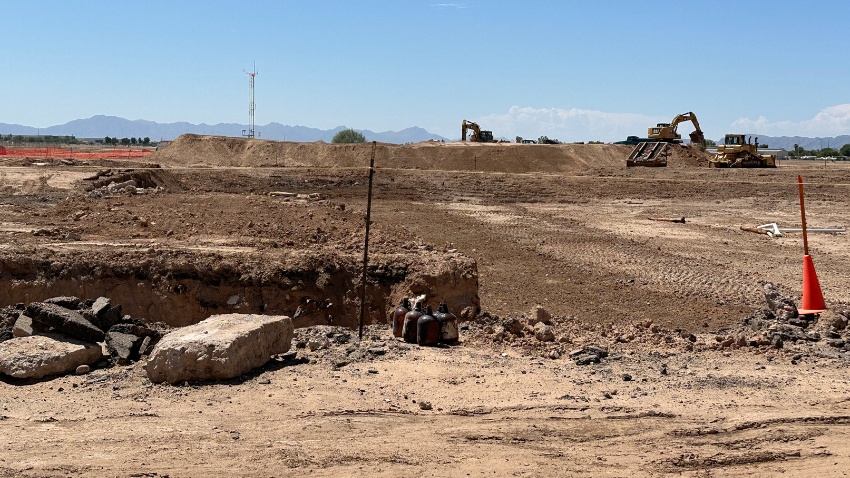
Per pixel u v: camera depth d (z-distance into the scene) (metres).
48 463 5.91
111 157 70.25
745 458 6.29
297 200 28.89
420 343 10.11
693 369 9.12
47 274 14.91
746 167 62.81
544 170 69.12
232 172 52.72
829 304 15.04
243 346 8.39
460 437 6.68
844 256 23.66
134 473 5.74
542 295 17.41
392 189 48.44
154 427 6.77
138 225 20.39
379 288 15.48
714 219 34.41
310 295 15.27
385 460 6.12
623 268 21.06
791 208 38.94
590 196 45.53
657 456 6.30
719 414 7.33
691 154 71.38
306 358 9.11
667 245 25.92
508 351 9.98
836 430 6.94
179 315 14.81
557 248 24.50
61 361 8.38
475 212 35.84
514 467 6.03
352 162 71.25
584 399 7.73
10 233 18.50
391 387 8.04
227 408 7.29
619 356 9.66
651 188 49.12
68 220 21.47
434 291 15.05
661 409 7.45
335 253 16.58
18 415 7.06
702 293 17.81
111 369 8.65
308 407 7.32
